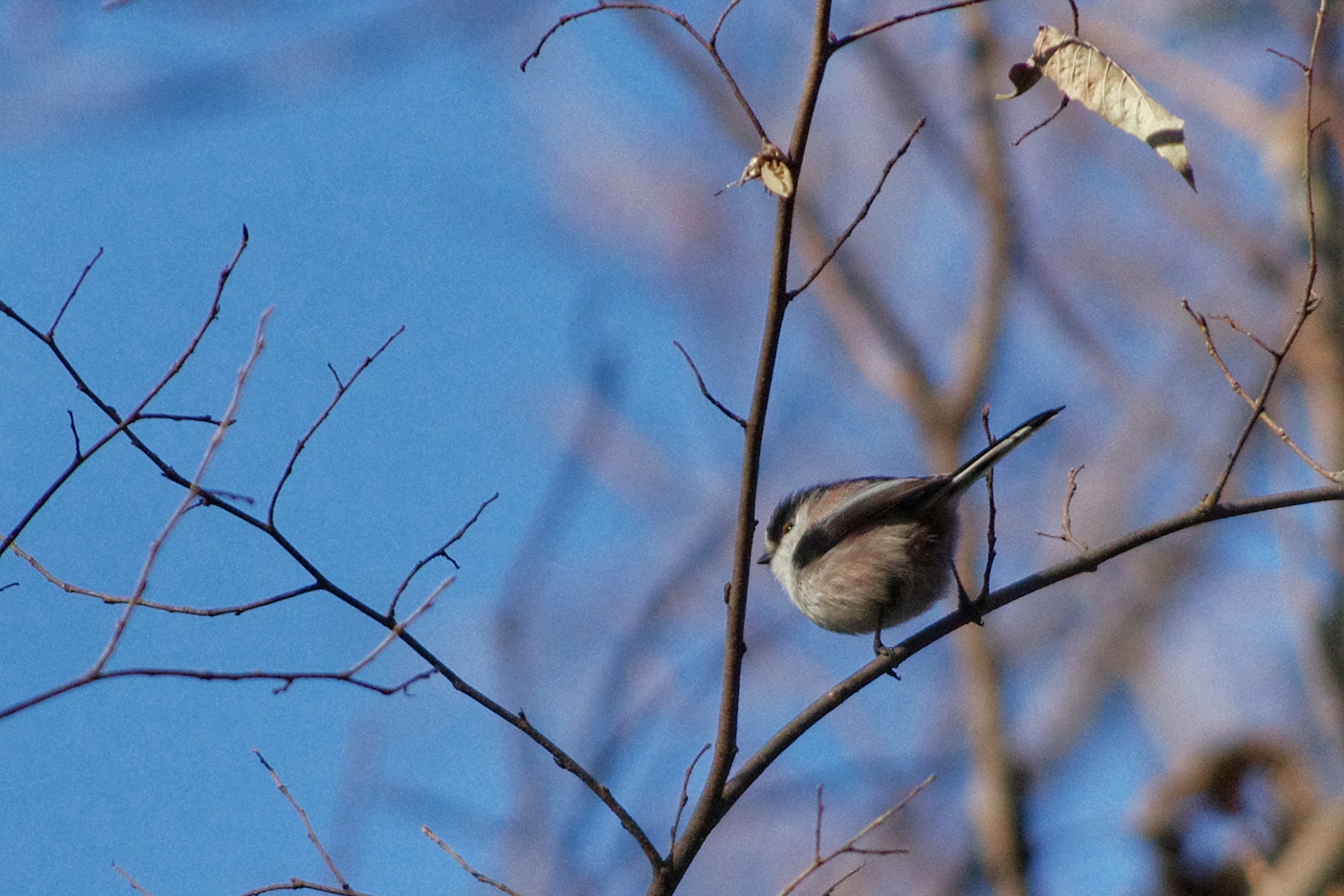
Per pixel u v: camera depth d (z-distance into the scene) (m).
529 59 6.45
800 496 9.88
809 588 9.22
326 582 6.59
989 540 7.36
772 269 6.33
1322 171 12.05
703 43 6.23
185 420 6.30
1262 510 7.02
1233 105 13.15
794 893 12.66
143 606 6.33
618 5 6.41
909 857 12.94
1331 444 11.51
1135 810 10.57
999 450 8.66
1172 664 14.07
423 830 7.06
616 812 6.73
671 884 6.74
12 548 6.32
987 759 12.45
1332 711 11.00
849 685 7.34
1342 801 9.70
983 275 14.12
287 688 6.20
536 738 6.71
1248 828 10.09
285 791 7.24
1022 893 11.75
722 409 6.62
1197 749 11.34
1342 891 9.29
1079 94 6.70
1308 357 11.94
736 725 6.95
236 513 6.48
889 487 8.95
